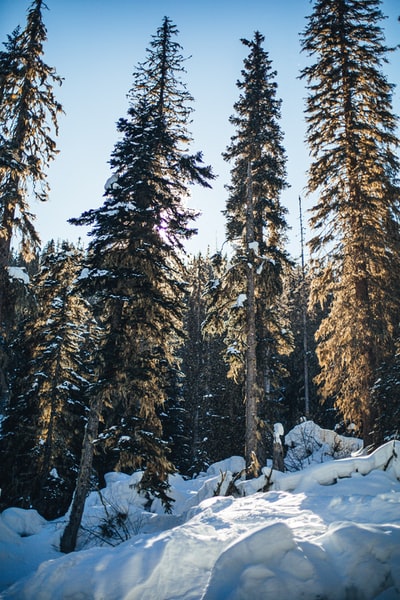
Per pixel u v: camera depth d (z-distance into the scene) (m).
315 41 18.19
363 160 15.84
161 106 18.39
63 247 21.83
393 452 10.21
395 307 15.01
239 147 18.31
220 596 5.37
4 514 14.87
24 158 15.70
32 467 19.53
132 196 15.26
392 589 5.05
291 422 32.06
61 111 16.64
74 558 7.49
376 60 17.14
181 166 16.50
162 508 16.39
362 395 14.39
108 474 21.64
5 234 13.89
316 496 9.07
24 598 7.00
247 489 11.98
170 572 6.18
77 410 20.69
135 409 15.52
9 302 14.41
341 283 15.97
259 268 16.19
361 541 5.60
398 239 14.96
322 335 16.52
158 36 19.53
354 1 17.89
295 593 5.07
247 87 19.14
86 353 23.89
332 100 17.19
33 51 16.58
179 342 16.08
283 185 18.38
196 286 36.56
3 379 14.76
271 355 18.08
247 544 5.87
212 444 27.50
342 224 16.23
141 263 14.12
